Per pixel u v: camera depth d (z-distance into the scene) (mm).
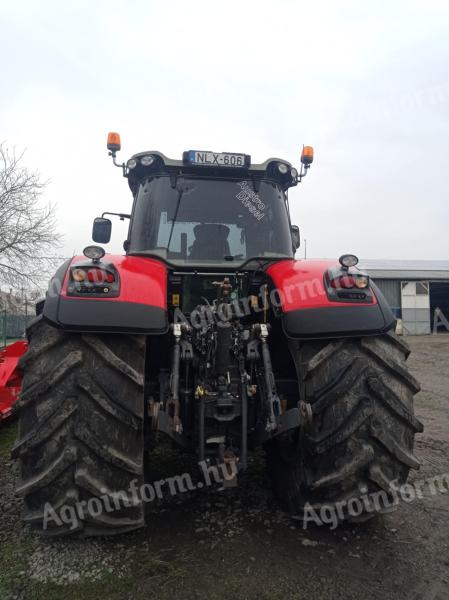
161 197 3500
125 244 3729
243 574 2328
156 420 2455
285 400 2848
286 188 3871
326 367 2523
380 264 33781
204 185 3555
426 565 2422
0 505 3111
